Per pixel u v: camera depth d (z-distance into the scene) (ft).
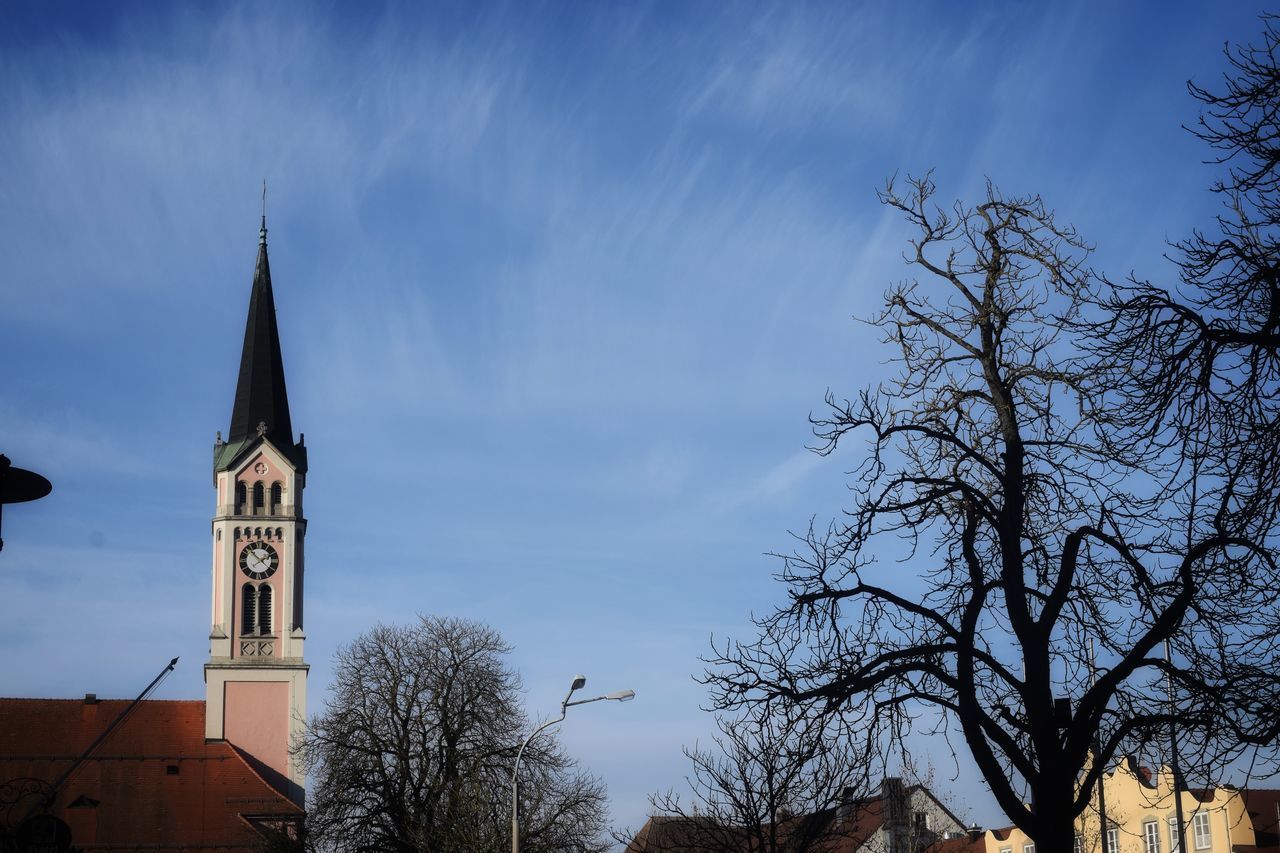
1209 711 55.72
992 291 64.64
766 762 117.19
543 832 200.54
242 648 328.49
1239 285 58.39
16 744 314.35
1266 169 59.41
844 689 59.62
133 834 304.30
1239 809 198.39
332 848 227.81
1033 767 58.34
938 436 63.36
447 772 226.79
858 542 63.05
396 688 236.43
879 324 66.80
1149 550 62.49
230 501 334.44
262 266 356.18
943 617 63.16
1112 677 56.85
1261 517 57.26
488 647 241.96
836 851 140.36
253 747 323.98
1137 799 206.90
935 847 175.32
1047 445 64.69
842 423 64.75
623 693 149.28
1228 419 57.72
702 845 129.08
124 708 326.24
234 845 303.48
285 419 344.49
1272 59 59.31
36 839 122.83
